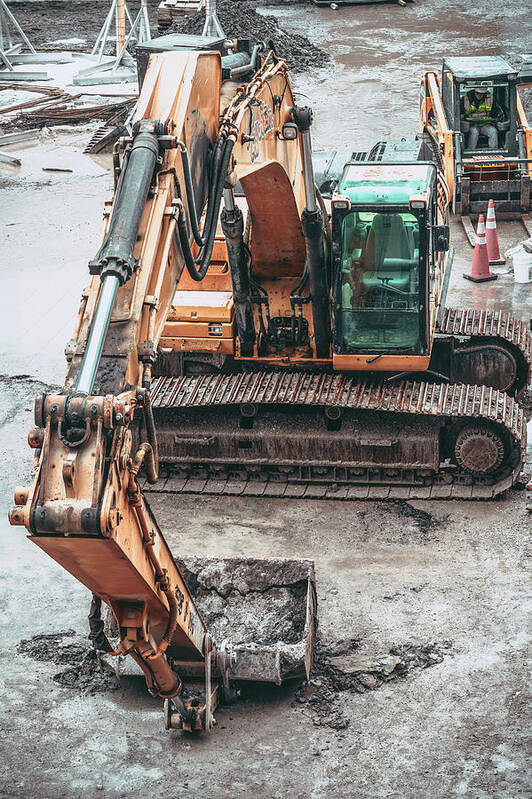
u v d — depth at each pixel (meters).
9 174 25.06
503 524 12.35
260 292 13.04
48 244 20.97
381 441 12.91
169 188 7.65
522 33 35.81
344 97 29.31
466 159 21.55
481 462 12.87
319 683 9.95
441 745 9.15
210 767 9.04
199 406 13.08
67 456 6.32
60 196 23.56
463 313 14.35
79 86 32.03
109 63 33.41
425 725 9.38
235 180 9.26
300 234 12.32
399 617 10.78
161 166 7.70
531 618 10.68
